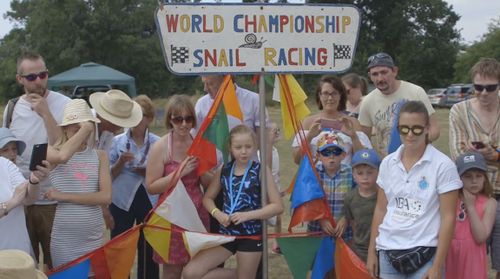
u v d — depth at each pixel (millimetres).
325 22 3877
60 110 4559
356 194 4227
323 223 4195
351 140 4590
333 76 4738
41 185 4348
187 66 3742
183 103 4230
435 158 3639
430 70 60875
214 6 3730
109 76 24000
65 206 4129
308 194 4090
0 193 3902
